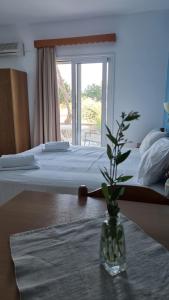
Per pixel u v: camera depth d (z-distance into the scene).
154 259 0.71
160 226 0.92
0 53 3.96
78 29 3.63
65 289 0.60
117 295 0.58
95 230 0.89
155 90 3.52
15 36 3.94
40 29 3.80
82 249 0.77
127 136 3.72
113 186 0.69
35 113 4.00
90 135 4.03
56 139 3.96
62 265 0.69
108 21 3.49
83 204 1.12
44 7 3.14
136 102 3.63
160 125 3.59
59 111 3.93
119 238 0.67
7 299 0.57
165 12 3.28
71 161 2.49
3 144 3.79
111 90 3.70
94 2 2.99
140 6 3.14
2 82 3.59
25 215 1.01
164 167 1.80
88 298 0.57
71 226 0.92
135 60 3.52
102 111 3.83
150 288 0.60
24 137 3.99
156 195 1.17
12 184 1.93
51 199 1.18
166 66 3.41
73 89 3.88
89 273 0.66
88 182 1.85
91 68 3.78
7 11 3.28
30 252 0.75
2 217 1.00
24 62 3.98
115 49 3.56
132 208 1.08
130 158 2.63
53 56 3.75
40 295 0.58
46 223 0.94
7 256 0.74
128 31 3.46
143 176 1.87
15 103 3.69
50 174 2.04
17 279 0.63
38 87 3.91
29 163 2.23
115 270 0.66
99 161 2.48
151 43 3.41
